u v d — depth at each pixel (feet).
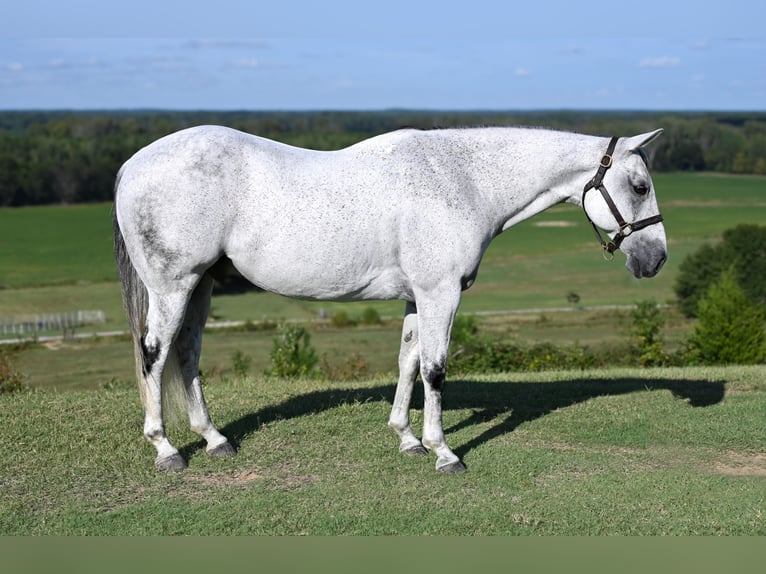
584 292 164.55
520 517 18.61
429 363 21.06
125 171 20.36
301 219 20.13
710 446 24.32
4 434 23.39
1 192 344.08
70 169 356.18
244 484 20.53
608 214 21.67
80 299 167.22
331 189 20.34
